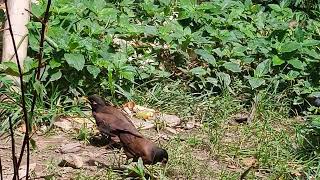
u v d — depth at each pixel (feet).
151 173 22.72
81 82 29.32
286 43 32.83
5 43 28.96
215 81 31.91
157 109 30.53
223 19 34.78
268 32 36.04
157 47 32.73
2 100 27.43
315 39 36.29
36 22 30.01
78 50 28.96
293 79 32.14
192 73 31.89
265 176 24.95
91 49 29.35
